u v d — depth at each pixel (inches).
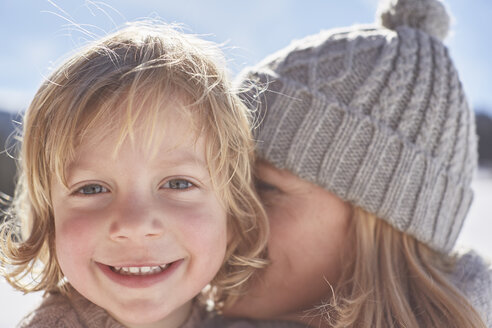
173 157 41.3
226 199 46.1
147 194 40.3
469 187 56.2
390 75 49.6
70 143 40.8
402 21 56.4
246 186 48.1
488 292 49.9
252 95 51.1
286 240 50.5
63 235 41.2
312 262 50.8
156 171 40.8
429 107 50.1
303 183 50.0
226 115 45.3
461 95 53.3
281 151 49.4
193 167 42.4
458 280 50.2
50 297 47.6
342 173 48.6
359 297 45.5
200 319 50.8
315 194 50.0
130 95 40.4
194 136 42.5
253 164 50.1
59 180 41.5
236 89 49.2
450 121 51.2
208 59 46.3
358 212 49.5
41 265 47.3
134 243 39.7
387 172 48.6
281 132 49.6
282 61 52.9
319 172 48.8
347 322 44.4
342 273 49.9
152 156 40.3
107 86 41.1
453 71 53.0
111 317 45.0
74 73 43.0
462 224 56.9
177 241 41.5
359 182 48.4
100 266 41.0
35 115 43.9
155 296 40.9
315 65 50.8
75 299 47.0
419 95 49.8
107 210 40.0
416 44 51.8
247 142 47.9
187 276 42.7
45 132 43.0
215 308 53.8
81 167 40.6
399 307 45.6
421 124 49.8
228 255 50.1
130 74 41.5
